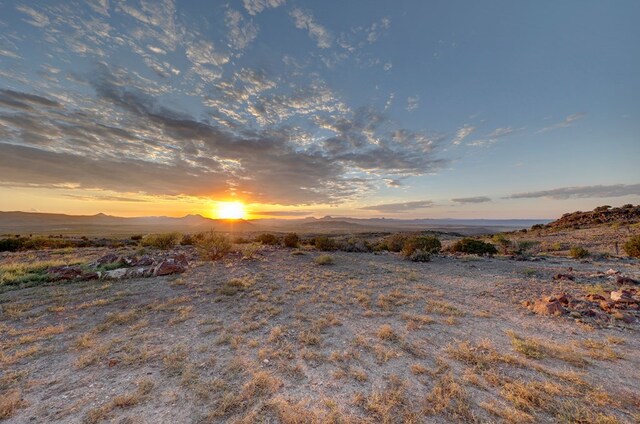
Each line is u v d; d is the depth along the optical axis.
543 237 39.88
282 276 12.64
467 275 13.19
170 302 8.45
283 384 4.29
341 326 6.77
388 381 4.39
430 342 5.85
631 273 13.02
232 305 8.29
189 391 4.06
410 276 12.73
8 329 6.36
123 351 5.34
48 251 21.66
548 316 7.38
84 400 3.83
